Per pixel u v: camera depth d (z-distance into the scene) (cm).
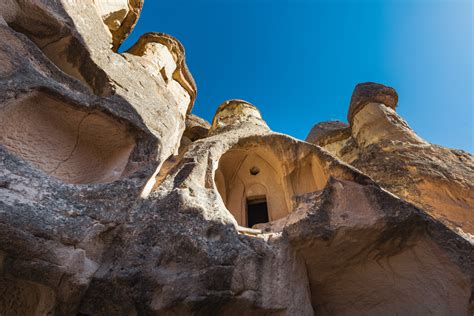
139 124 512
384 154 1032
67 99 433
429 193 812
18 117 405
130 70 688
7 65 388
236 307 344
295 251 444
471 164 921
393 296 446
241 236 406
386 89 1304
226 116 1180
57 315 301
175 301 310
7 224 269
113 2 918
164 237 364
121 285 313
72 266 297
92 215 345
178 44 1204
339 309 470
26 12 498
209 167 549
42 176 343
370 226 427
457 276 396
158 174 523
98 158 514
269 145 708
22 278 279
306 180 670
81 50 562
